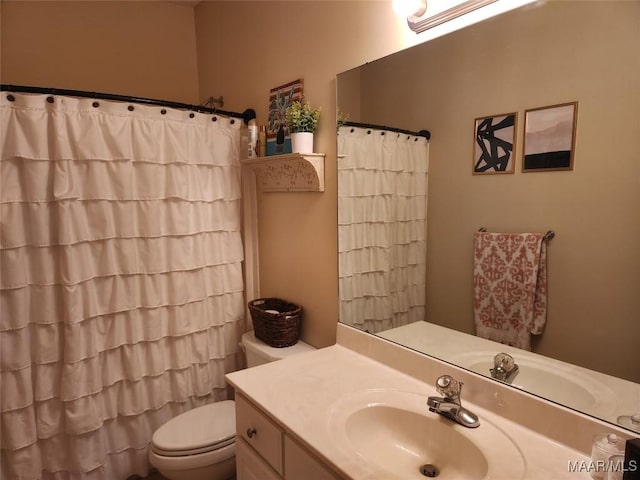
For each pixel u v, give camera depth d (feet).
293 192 6.56
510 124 3.62
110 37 8.13
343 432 3.57
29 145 5.25
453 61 4.02
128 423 6.37
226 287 7.22
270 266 7.36
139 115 5.97
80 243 5.65
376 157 4.96
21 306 5.35
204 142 6.61
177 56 8.96
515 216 3.66
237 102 7.75
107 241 5.88
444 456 3.67
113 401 6.22
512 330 3.76
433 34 4.27
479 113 3.85
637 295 2.98
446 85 4.11
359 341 5.35
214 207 6.91
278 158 5.94
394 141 4.71
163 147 6.22
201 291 6.80
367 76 4.96
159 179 6.20
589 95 3.10
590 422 3.22
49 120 5.39
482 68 3.79
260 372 4.76
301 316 6.64
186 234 6.48
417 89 4.39
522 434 3.53
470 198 4.01
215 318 7.14
